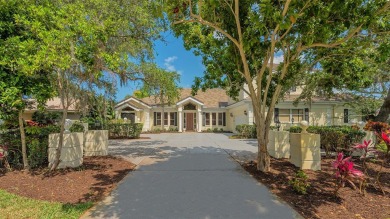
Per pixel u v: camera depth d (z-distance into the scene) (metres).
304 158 7.34
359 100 17.92
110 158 9.63
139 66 12.23
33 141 7.48
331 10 5.28
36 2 6.99
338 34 6.61
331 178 6.34
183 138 19.38
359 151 8.73
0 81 6.46
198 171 7.40
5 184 5.92
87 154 10.29
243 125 19.22
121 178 6.57
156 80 12.65
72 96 8.11
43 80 7.07
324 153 9.93
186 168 7.81
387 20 6.16
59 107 18.16
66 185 5.89
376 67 10.10
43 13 6.11
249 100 19.72
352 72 7.99
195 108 28.77
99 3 8.40
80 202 4.86
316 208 4.51
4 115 6.96
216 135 22.62
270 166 7.84
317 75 10.16
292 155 8.14
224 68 8.30
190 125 29.09
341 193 5.25
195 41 8.35
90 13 7.51
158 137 20.53
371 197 5.04
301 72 9.09
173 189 5.63
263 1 4.66
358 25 5.57
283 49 6.98
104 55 6.21
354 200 4.88
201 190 5.55
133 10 9.49
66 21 5.93
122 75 11.57
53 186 5.82
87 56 6.35
